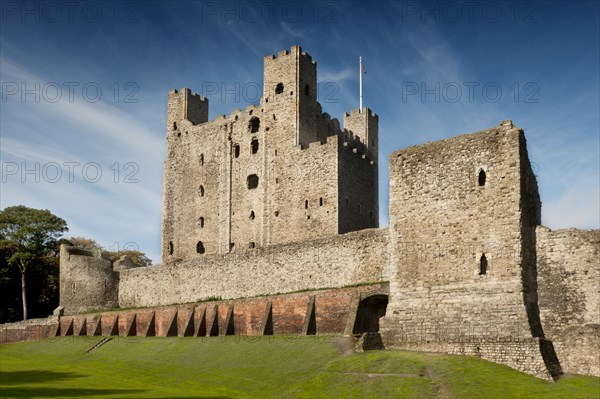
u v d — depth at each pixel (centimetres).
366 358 4450
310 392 4147
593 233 4362
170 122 9150
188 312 6731
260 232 7956
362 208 7838
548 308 4428
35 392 4294
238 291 6950
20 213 9688
